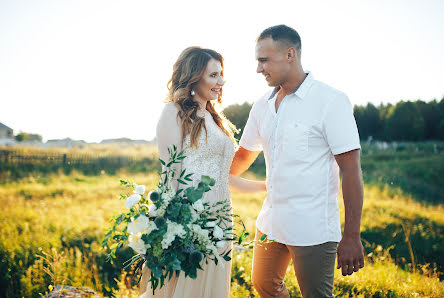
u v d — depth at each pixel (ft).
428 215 23.38
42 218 21.03
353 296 10.16
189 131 7.36
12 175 40.52
